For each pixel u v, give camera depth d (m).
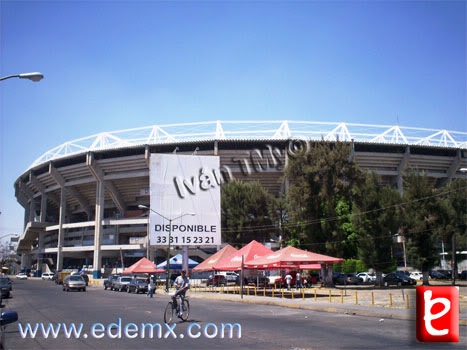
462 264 70.19
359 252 46.28
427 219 45.09
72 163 87.06
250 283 53.56
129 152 80.06
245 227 60.81
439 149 77.44
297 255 32.19
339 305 23.52
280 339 12.19
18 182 107.25
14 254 149.62
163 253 83.25
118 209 91.50
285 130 75.44
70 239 94.75
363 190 46.12
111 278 52.12
